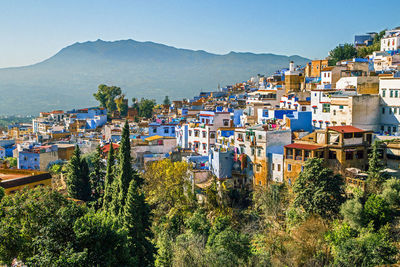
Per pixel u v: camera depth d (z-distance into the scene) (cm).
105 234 4434
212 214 7475
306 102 9456
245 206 7812
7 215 4594
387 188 5950
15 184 7725
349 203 5784
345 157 6912
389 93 7594
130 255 5178
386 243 4969
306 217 6175
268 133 7788
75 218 4525
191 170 8631
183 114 15000
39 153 12475
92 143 13588
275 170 7656
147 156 10194
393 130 7525
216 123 10225
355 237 5428
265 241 6212
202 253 5566
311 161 6419
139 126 15312
